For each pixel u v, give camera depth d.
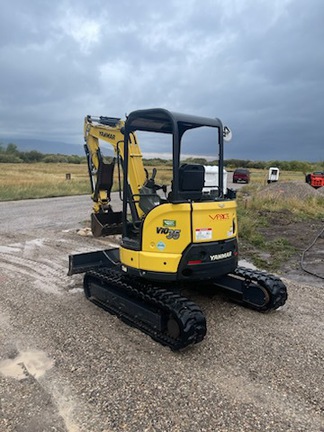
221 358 4.22
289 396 3.54
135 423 3.16
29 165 82.81
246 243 10.09
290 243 10.30
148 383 3.73
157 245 4.57
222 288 5.88
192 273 4.53
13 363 4.08
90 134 7.45
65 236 10.78
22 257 8.45
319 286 6.80
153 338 4.61
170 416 3.25
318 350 4.40
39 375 3.85
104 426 3.12
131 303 4.98
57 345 4.47
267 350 4.40
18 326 4.98
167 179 7.68
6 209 16.47
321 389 3.66
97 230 7.85
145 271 4.65
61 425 3.12
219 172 5.20
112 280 5.20
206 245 4.55
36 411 3.29
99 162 7.62
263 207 16.41
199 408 3.36
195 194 4.70
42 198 21.84
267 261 8.46
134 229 5.38
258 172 66.88
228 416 3.26
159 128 5.64
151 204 5.42
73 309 5.54
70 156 121.69
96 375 3.85
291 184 20.12
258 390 3.63
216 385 3.71
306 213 15.73
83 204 18.62
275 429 3.11
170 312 4.39
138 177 6.21
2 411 3.29
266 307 5.34
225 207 4.73
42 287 6.48
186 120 4.65
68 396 3.51
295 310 5.60
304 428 3.12
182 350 4.39
